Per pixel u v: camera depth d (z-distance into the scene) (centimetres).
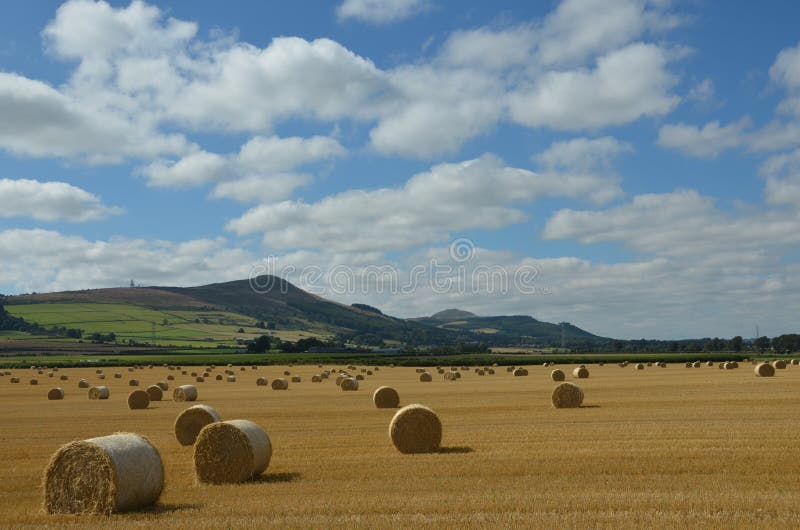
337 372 9019
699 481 1698
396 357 12525
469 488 1689
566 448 2227
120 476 1537
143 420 3603
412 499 1573
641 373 7538
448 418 3244
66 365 11231
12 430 3162
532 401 4116
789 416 2945
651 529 1299
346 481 1827
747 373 6912
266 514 1489
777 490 1596
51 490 1561
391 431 2338
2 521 1486
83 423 3466
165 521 1448
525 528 1323
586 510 1453
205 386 6881
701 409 3300
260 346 15700
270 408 4109
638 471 1834
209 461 1897
